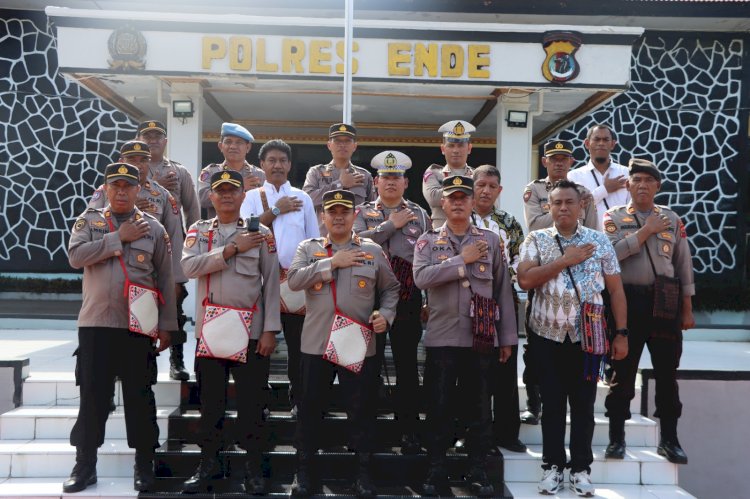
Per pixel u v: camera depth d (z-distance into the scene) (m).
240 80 8.12
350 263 4.48
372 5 10.09
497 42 7.98
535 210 5.38
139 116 10.27
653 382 5.64
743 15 10.30
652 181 4.96
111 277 4.52
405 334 4.95
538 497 4.63
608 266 4.70
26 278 11.38
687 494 4.82
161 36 7.83
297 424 4.59
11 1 11.03
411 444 4.93
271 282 4.55
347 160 5.72
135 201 4.98
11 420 5.20
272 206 5.34
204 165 11.82
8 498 4.43
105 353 4.50
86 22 7.75
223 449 4.76
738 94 11.39
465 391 4.70
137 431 4.55
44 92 11.42
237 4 10.19
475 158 11.86
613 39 8.02
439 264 4.57
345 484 4.74
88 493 4.49
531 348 4.84
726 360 7.21
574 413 4.69
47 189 11.52
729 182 11.47
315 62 7.90
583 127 11.51
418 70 7.96
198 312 4.53
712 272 11.49
